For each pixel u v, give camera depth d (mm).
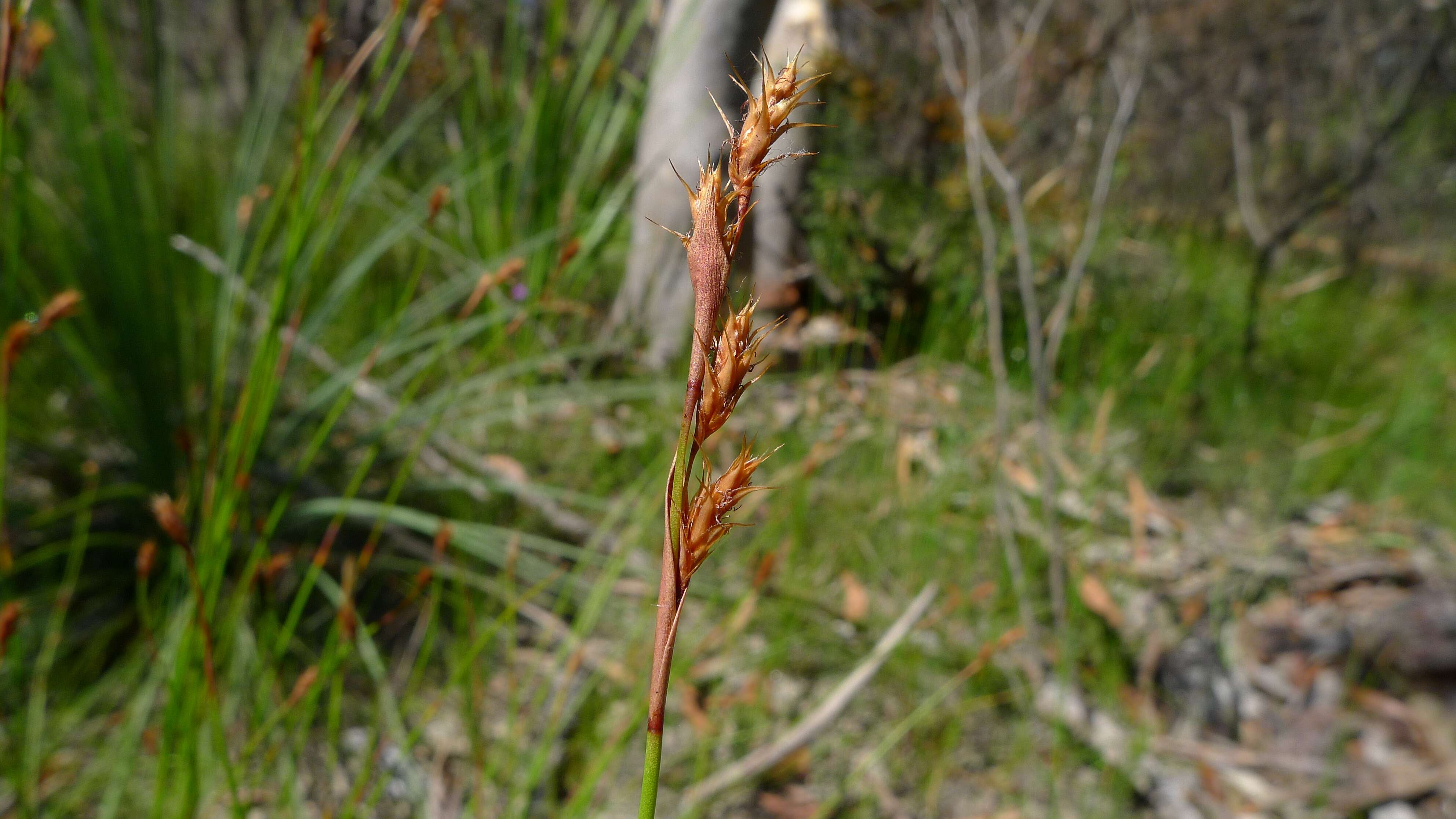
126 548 762
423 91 1601
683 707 742
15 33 353
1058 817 719
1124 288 1613
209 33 1432
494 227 1179
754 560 876
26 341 371
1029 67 1729
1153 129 2734
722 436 995
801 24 1421
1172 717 855
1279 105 3127
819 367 1279
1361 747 841
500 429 1019
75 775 600
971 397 1221
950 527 986
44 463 809
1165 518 1121
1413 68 2969
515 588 829
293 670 703
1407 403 1594
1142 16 1058
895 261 1439
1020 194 1452
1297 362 1762
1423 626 939
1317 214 1861
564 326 1161
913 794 725
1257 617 987
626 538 829
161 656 607
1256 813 754
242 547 716
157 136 899
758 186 158
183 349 843
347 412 945
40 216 812
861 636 836
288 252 555
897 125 1653
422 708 714
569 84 1287
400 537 804
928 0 1838
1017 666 840
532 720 644
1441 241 3871
